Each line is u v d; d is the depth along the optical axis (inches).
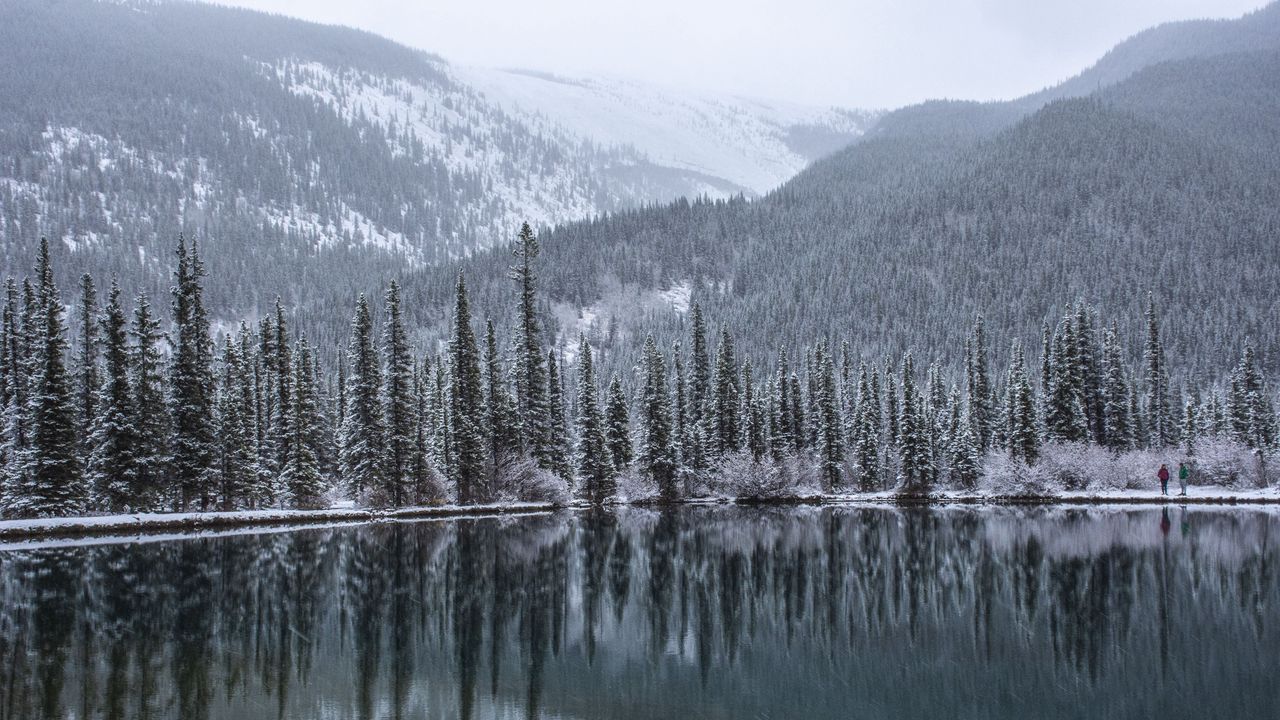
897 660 781.9
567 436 3437.5
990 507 2645.2
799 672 744.3
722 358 3447.3
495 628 916.0
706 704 649.0
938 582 1201.4
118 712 597.3
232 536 1798.7
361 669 737.6
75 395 1974.7
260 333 2751.0
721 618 975.6
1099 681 703.1
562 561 1435.8
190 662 744.3
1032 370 6761.8
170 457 2102.6
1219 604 1015.0
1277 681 700.0
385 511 2413.9
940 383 4426.7
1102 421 3243.1
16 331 2207.2
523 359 3011.8
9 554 1453.0
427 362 3622.0
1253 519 2025.1
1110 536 1697.8
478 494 2770.7
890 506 2832.2
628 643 853.8
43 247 1952.5
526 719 606.9
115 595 1058.7
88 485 2012.8
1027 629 903.1
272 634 861.8
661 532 1942.7
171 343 2201.0
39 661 738.8
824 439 3422.7
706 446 3412.9
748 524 2158.0
